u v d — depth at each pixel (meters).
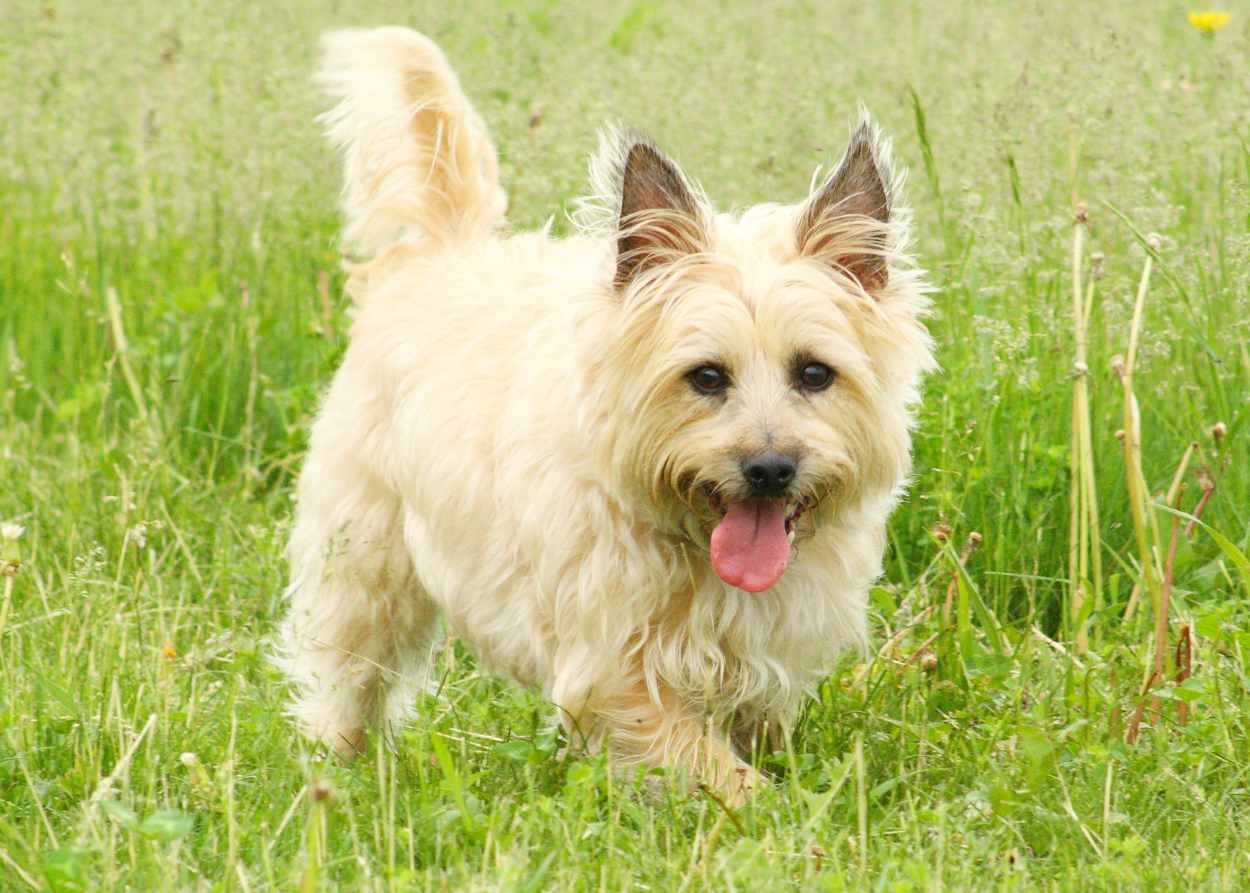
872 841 5.05
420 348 6.25
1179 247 8.19
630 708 5.48
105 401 8.79
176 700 5.99
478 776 5.32
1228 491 7.02
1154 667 5.89
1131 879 4.69
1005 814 5.12
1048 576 7.04
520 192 8.55
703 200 5.53
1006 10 11.79
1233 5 12.73
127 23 13.35
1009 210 8.10
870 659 6.43
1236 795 5.43
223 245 10.25
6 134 11.86
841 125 9.70
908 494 7.28
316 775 5.32
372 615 6.55
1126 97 8.27
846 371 5.34
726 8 15.20
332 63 7.07
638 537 5.42
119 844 4.88
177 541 7.46
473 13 14.98
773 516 5.31
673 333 5.23
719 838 4.98
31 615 6.73
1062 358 7.37
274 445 8.92
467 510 5.84
